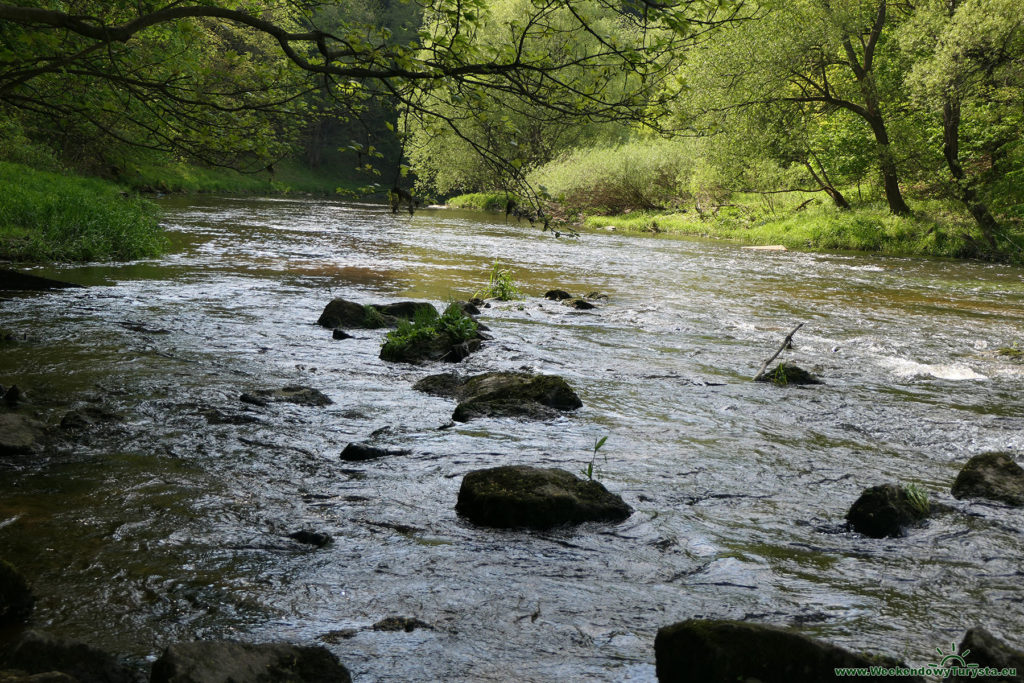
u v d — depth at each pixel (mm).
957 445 7281
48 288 13484
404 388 8445
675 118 7898
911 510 5223
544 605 3977
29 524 4617
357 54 7781
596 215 44625
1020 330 14172
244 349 9867
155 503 5039
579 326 12766
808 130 32406
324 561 4375
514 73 7770
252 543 4551
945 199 30438
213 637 3543
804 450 6875
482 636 3648
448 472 5922
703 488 5797
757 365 10406
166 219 28312
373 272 18219
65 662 3074
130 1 9383
